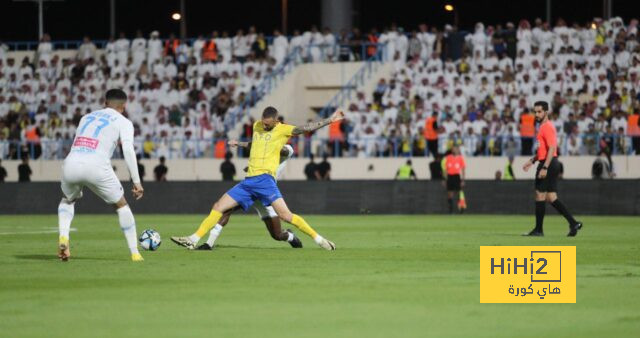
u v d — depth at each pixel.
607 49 127.19
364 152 124.31
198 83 137.38
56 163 131.12
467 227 77.19
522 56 129.00
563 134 117.88
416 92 128.75
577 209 103.81
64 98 140.62
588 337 25.06
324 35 140.88
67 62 144.75
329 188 110.38
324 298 31.77
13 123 136.88
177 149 129.75
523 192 106.50
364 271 39.81
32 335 25.53
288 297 32.06
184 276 38.03
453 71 129.88
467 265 42.12
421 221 89.06
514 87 125.56
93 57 146.62
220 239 60.72
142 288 34.38
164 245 54.78
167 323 27.23
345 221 89.81
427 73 130.50
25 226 81.94
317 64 136.38
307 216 104.00
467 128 121.81
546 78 125.94
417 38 135.50
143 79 140.25
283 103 135.62
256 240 59.62
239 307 30.00
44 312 29.16
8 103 141.62
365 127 126.12
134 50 143.38
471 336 25.19
